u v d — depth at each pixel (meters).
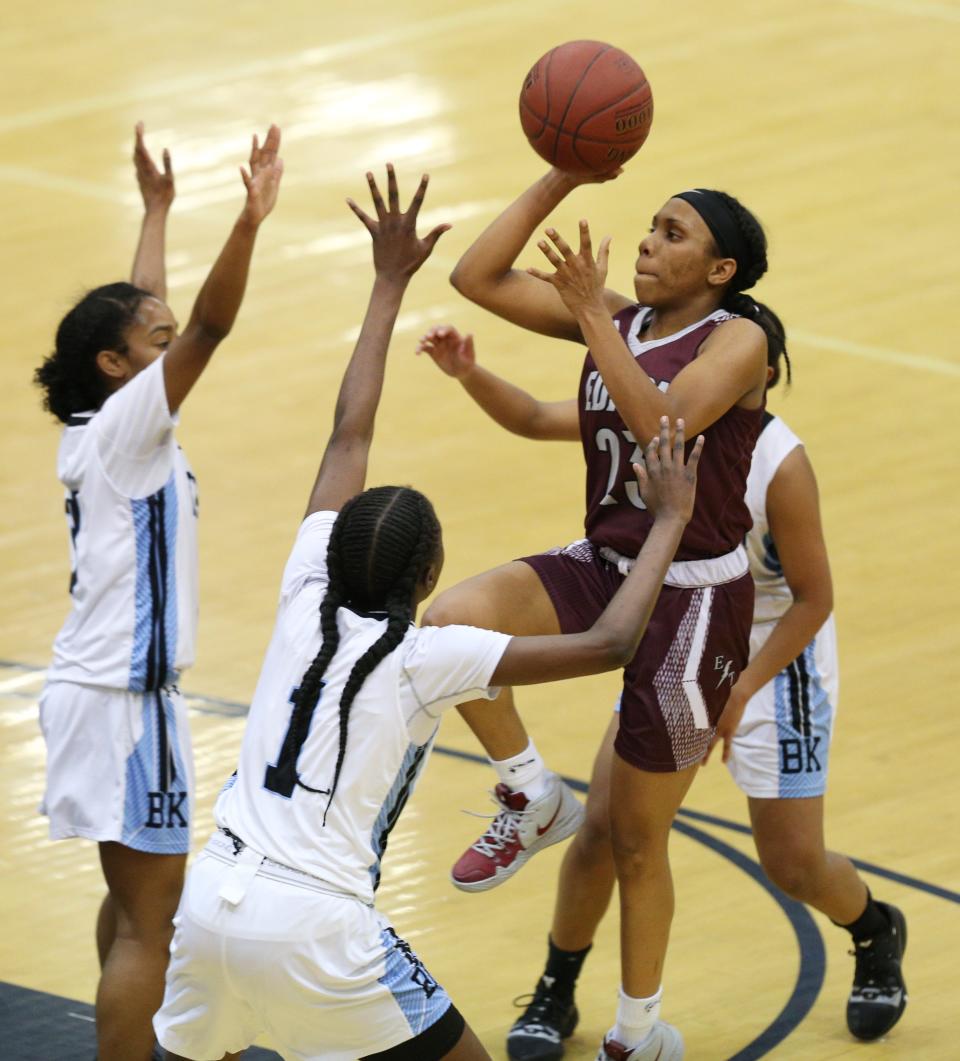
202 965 11.07
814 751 14.66
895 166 38.47
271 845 11.03
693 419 11.84
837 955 16.03
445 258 34.56
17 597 23.41
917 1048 14.58
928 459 27.22
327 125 41.09
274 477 26.86
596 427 12.71
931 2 48.50
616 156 12.86
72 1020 14.70
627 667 12.62
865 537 24.86
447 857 17.69
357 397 12.78
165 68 44.84
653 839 12.88
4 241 35.66
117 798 13.37
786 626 14.21
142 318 14.18
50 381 14.40
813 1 48.38
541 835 13.24
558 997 14.66
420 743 11.25
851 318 32.12
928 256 34.47
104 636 13.51
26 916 16.53
